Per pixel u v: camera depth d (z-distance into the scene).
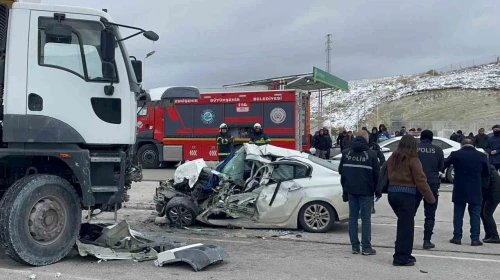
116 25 6.76
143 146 21.22
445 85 71.38
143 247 7.14
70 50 6.74
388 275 6.27
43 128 6.51
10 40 6.51
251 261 6.95
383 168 7.14
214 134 20.17
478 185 8.15
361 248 7.57
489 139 14.15
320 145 20.48
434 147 8.10
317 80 24.88
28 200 6.29
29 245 6.32
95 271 6.29
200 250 6.60
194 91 8.21
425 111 60.09
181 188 9.91
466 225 10.16
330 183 9.21
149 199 13.21
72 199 6.70
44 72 6.59
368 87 83.25
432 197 6.72
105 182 6.87
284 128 19.28
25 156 6.69
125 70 7.04
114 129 6.91
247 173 9.70
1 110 6.67
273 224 9.30
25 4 6.58
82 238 7.36
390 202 6.92
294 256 7.29
